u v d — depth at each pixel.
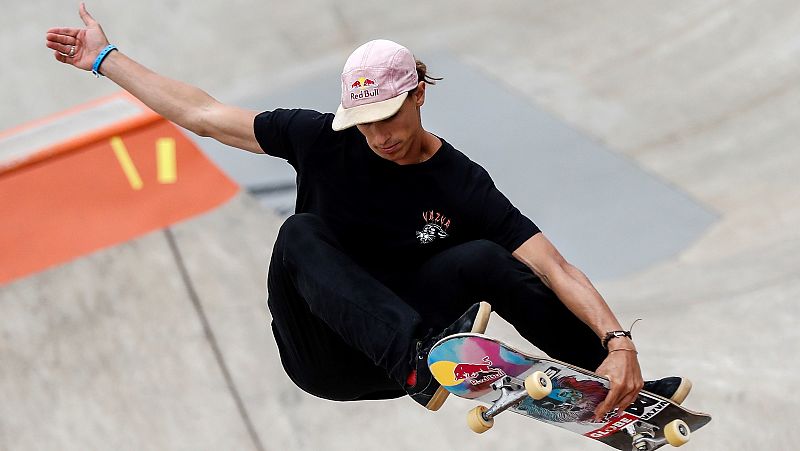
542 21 59.03
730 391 32.06
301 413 34.38
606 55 55.16
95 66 15.75
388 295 13.93
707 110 49.91
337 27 59.38
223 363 35.97
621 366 13.51
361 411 34.47
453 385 13.72
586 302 13.94
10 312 37.59
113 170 35.75
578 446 32.28
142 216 35.06
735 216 43.09
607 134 49.12
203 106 15.66
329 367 16.25
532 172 46.50
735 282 38.50
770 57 52.09
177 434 33.50
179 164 36.53
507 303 14.37
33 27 57.22
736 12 55.28
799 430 30.17
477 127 50.03
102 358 36.00
